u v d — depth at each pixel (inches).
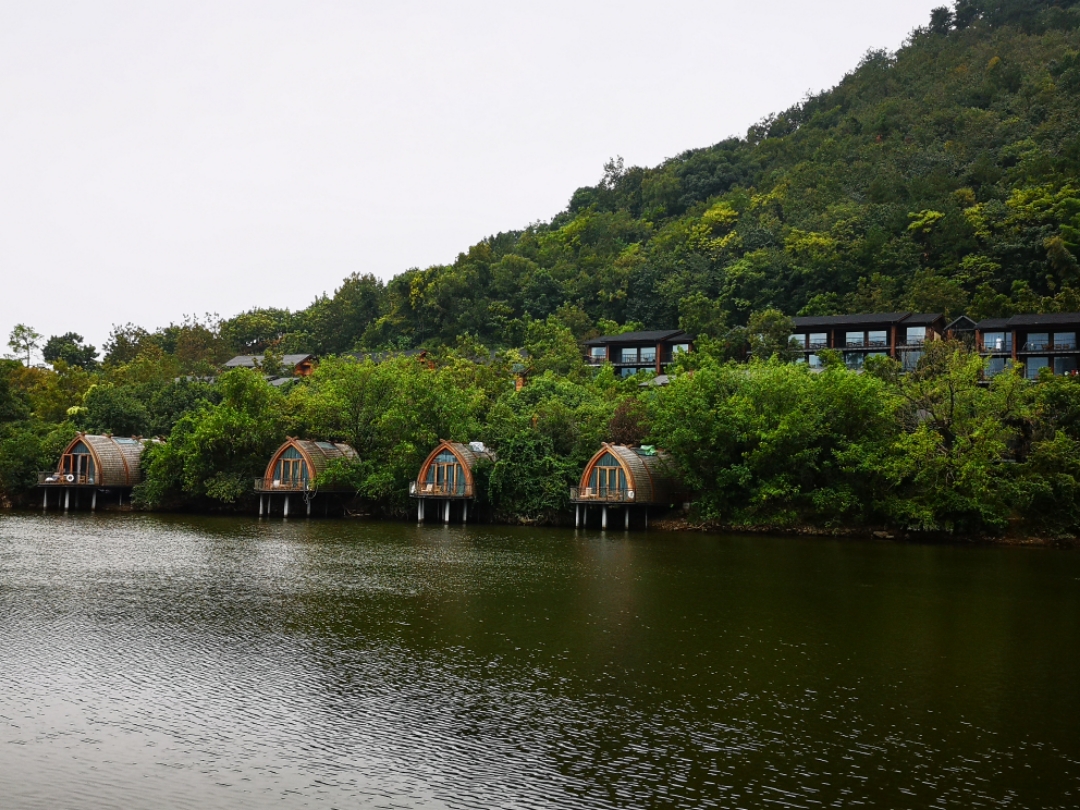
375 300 7377.0
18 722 952.3
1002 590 1833.2
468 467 3189.0
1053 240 4640.8
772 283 5595.5
